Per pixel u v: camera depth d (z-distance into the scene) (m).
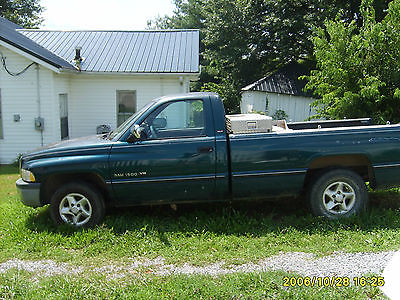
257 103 19.59
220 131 4.99
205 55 24.94
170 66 12.17
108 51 13.14
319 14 18.61
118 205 5.14
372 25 8.72
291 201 5.93
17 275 3.83
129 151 4.91
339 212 5.09
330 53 8.68
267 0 21.08
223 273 3.79
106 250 4.48
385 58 8.32
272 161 4.95
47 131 10.98
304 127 6.58
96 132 12.59
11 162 11.11
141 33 14.74
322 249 4.27
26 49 10.05
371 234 4.63
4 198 6.86
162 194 5.02
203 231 4.84
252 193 5.09
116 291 3.41
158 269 3.96
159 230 4.94
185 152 4.91
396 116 8.42
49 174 4.91
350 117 8.48
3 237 4.89
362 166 5.33
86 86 12.45
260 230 4.88
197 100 5.08
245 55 23.64
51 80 10.72
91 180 5.21
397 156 5.00
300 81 19.48
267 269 3.83
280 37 21.22
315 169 5.25
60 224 5.05
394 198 6.05
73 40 14.05
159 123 5.06
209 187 5.01
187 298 3.27
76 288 3.47
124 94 12.55
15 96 10.81
